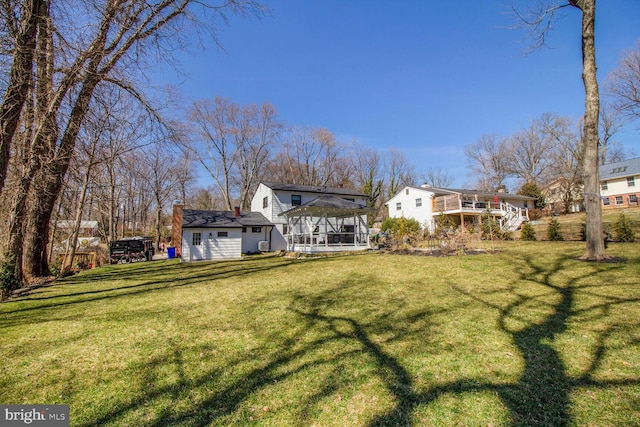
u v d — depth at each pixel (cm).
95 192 1627
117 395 273
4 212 817
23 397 273
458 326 413
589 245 832
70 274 1189
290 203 2264
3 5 580
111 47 878
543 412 226
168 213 3844
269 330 433
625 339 341
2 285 722
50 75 748
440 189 2762
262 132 3394
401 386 270
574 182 3167
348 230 2325
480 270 814
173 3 923
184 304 610
